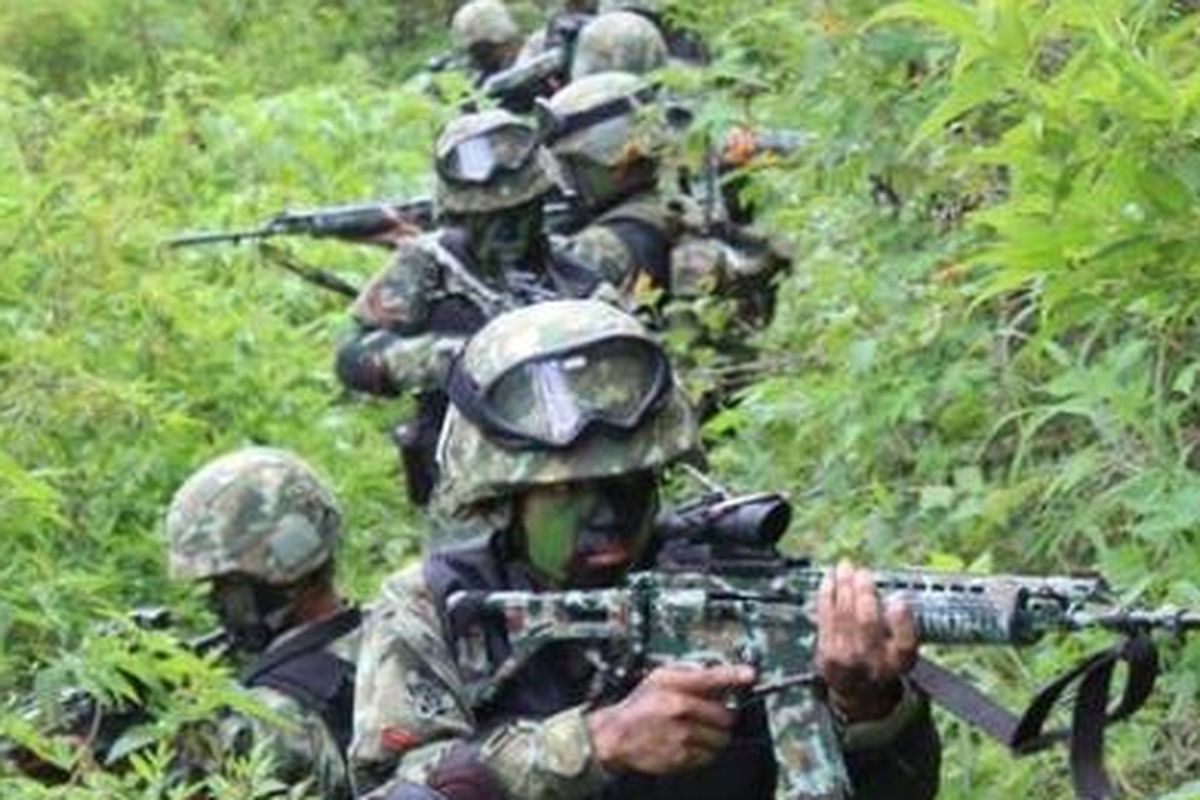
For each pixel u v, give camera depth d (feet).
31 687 30.27
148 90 79.87
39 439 38.22
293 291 52.24
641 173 41.86
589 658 22.50
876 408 33.65
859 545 32.09
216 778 25.86
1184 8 29.19
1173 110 21.90
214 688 26.50
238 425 43.65
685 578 21.77
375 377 39.75
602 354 22.63
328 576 30.78
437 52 89.92
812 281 37.99
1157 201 21.99
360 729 22.98
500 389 22.59
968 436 32.81
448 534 24.13
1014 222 22.82
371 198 60.29
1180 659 26.40
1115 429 27.43
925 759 21.88
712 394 40.40
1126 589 25.64
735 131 40.04
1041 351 28.60
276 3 85.40
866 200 36.27
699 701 21.39
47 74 80.28
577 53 55.36
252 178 61.05
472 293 39.78
